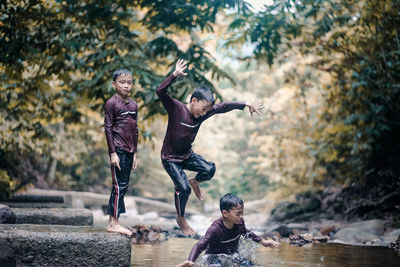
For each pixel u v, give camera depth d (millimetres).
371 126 9539
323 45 9172
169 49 8016
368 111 9508
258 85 20797
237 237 4238
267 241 4219
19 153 12242
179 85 7656
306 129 12297
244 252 4480
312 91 12109
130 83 4348
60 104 9516
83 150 14281
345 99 9953
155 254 4809
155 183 20328
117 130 4277
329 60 9867
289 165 12625
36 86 8531
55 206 7660
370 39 8594
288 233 8086
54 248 3871
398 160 9938
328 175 12312
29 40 7691
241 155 25062
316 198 12430
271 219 13203
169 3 7895
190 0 7902
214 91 7957
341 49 9242
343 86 10016
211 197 24031
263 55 8828
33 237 3840
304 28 8516
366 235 7023
